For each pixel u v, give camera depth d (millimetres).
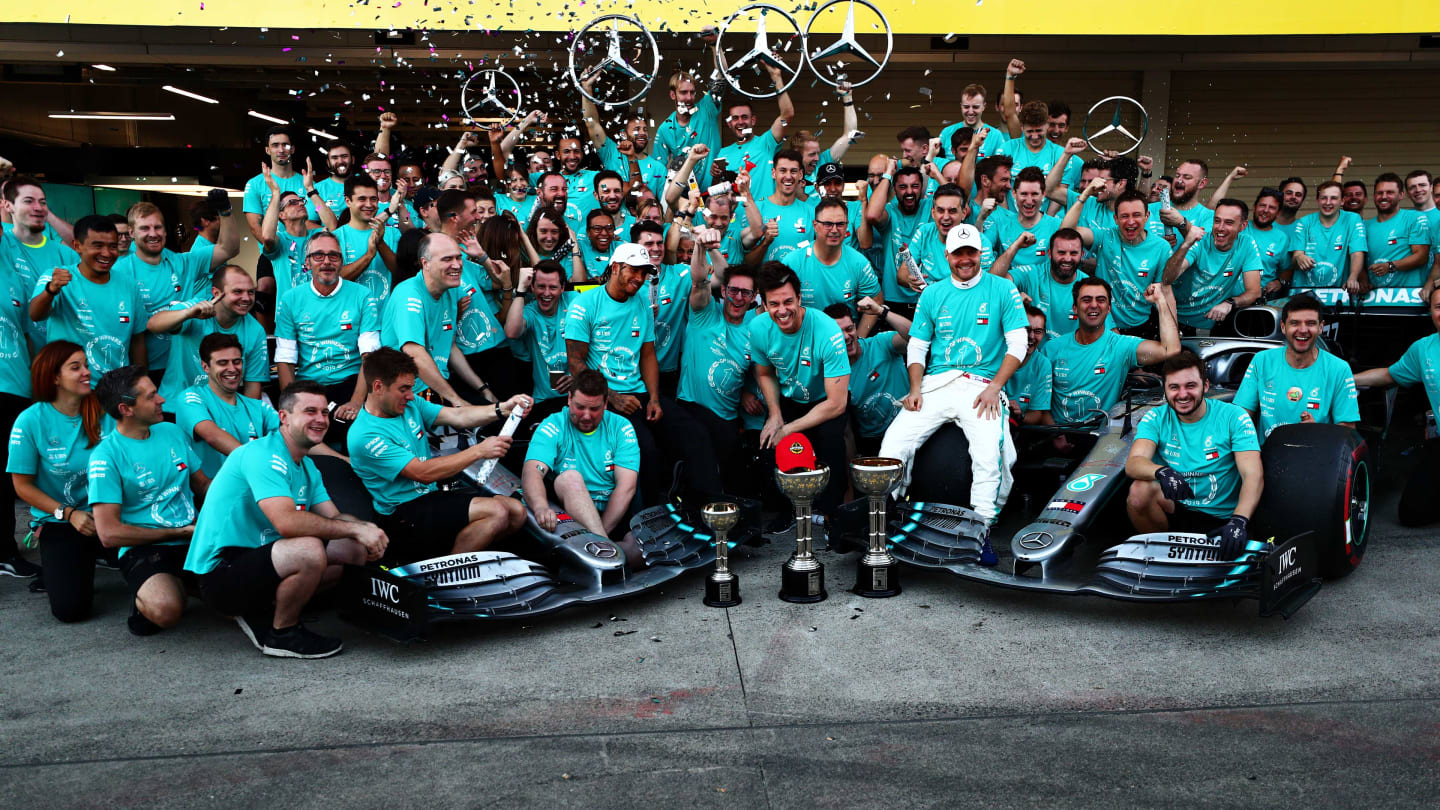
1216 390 5359
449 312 5254
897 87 10891
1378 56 10516
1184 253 6137
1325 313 6332
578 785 2795
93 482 4000
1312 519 4090
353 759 2963
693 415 5559
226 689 3480
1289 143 11297
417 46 9414
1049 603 4223
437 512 4262
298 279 6164
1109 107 11117
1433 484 5145
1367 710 3164
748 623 4051
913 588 4453
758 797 2719
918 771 2844
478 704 3330
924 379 4918
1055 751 2945
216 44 9492
